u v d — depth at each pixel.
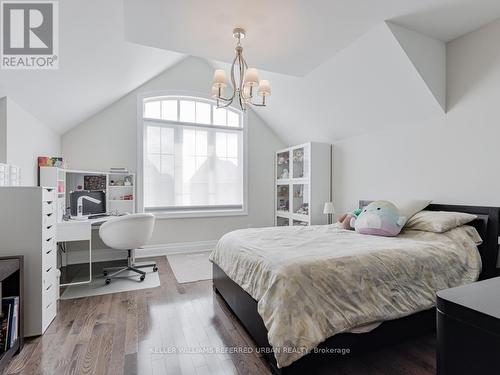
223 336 1.94
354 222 2.83
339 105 3.52
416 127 2.98
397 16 2.20
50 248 2.13
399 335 1.73
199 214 4.64
